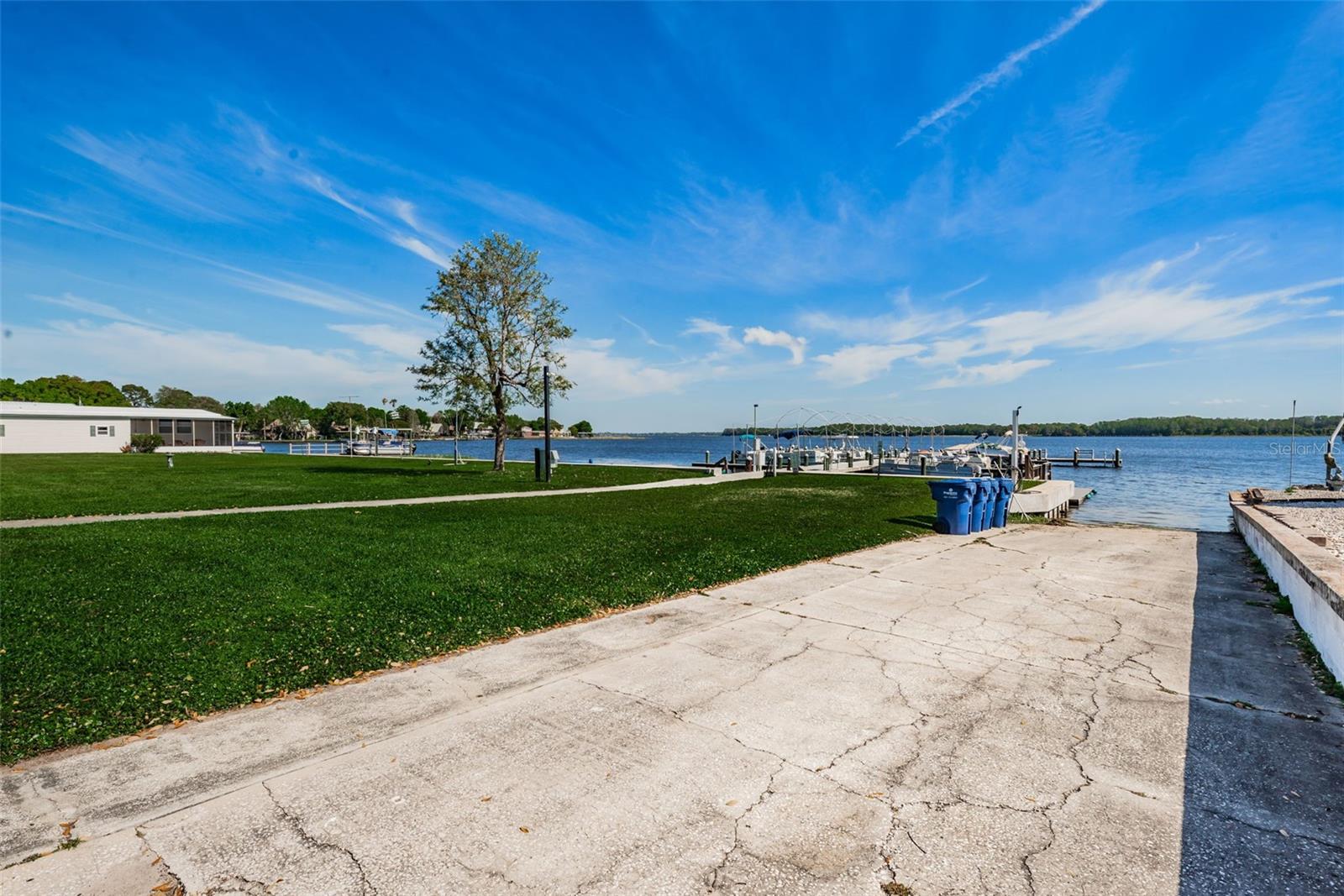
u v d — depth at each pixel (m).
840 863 2.89
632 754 3.87
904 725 4.27
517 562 9.21
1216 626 6.53
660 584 8.12
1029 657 5.59
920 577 8.81
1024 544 11.81
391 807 3.30
